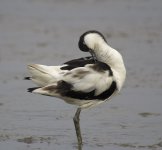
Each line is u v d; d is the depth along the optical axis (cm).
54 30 2473
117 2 3058
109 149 1138
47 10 2900
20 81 1702
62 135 1234
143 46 2153
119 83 1154
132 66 1859
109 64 1157
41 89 1114
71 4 3052
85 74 1117
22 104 1472
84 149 1145
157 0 3058
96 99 1159
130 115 1376
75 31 2444
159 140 1194
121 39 2283
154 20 2633
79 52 2083
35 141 1188
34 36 2356
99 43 1166
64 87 1114
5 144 1164
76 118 1181
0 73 1795
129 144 1169
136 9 2866
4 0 3131
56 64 1884
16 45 2192
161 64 1881
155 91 1580
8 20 2684
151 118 1352
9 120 1335
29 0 3150
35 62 1916
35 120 1338
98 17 2716
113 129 1272
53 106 1455
